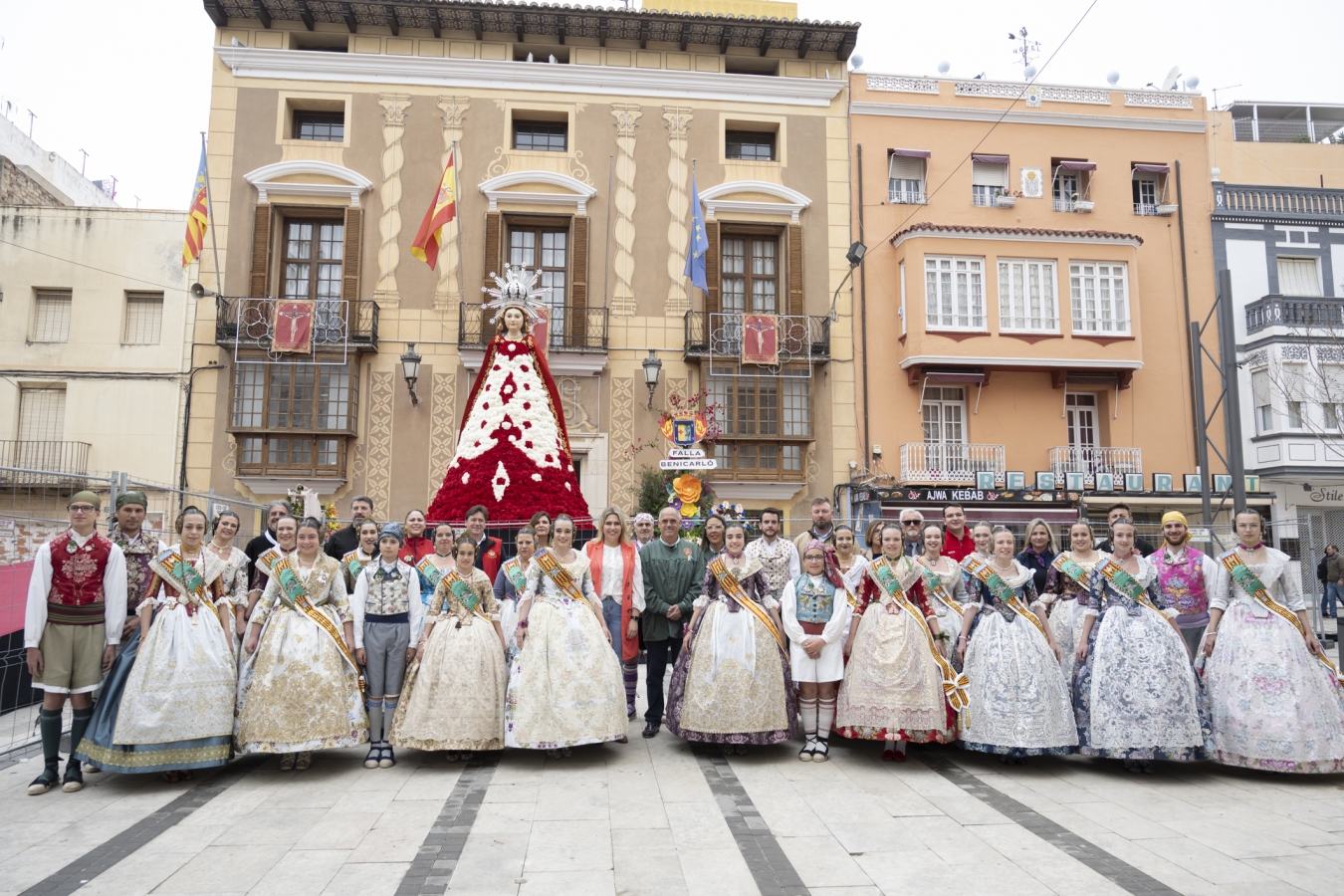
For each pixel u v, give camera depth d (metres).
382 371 16.39
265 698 5.52
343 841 4.37
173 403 15.98
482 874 3.93
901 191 18.47
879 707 5.90
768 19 17.47
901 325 17.80
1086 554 6.28
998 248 17.91
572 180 17.08
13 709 7.43
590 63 17.88
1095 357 17.86
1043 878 3.91
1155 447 18.27
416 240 14.86
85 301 16.22
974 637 6.02
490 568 7.82
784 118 18.09
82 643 5.44
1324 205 19.61
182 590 5.53
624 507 16.55
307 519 5.93
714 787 5.36
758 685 6.04
